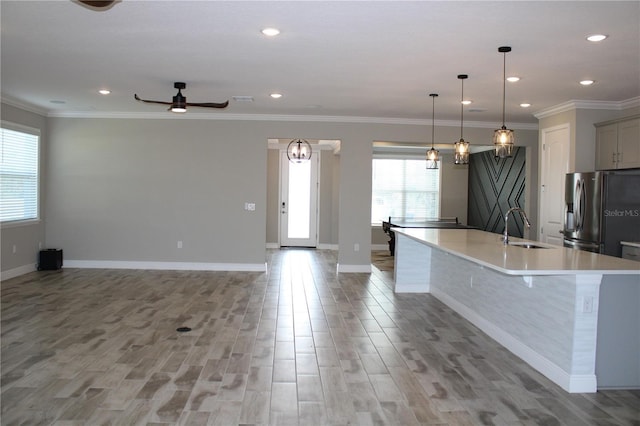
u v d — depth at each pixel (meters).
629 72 4.84
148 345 4.20
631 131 5.67
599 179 5.56
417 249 6.55
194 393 3.24
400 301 6.05
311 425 2.83
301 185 11.59
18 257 7.23
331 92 5.99
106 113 7.84
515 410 3.05
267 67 4.86
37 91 6.23
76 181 7.93
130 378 3.47
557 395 3.29
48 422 2.80
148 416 2.90
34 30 3.85
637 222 5.56
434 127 8.14
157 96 6.48
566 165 6.54
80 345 4.17
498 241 4.94
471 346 4.32
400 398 3.21
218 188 7.98
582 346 3.34
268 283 7.07
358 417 2.94
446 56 4.36
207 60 4.64
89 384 3.36
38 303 5.62
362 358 3.98
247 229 8.04
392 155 11.70
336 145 10.41
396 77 5.17
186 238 8.01
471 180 11.70
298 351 4.12
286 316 5.25
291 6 3.26
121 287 6.57
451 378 3.57
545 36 3.77
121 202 7.96
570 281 3.37
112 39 4.05
